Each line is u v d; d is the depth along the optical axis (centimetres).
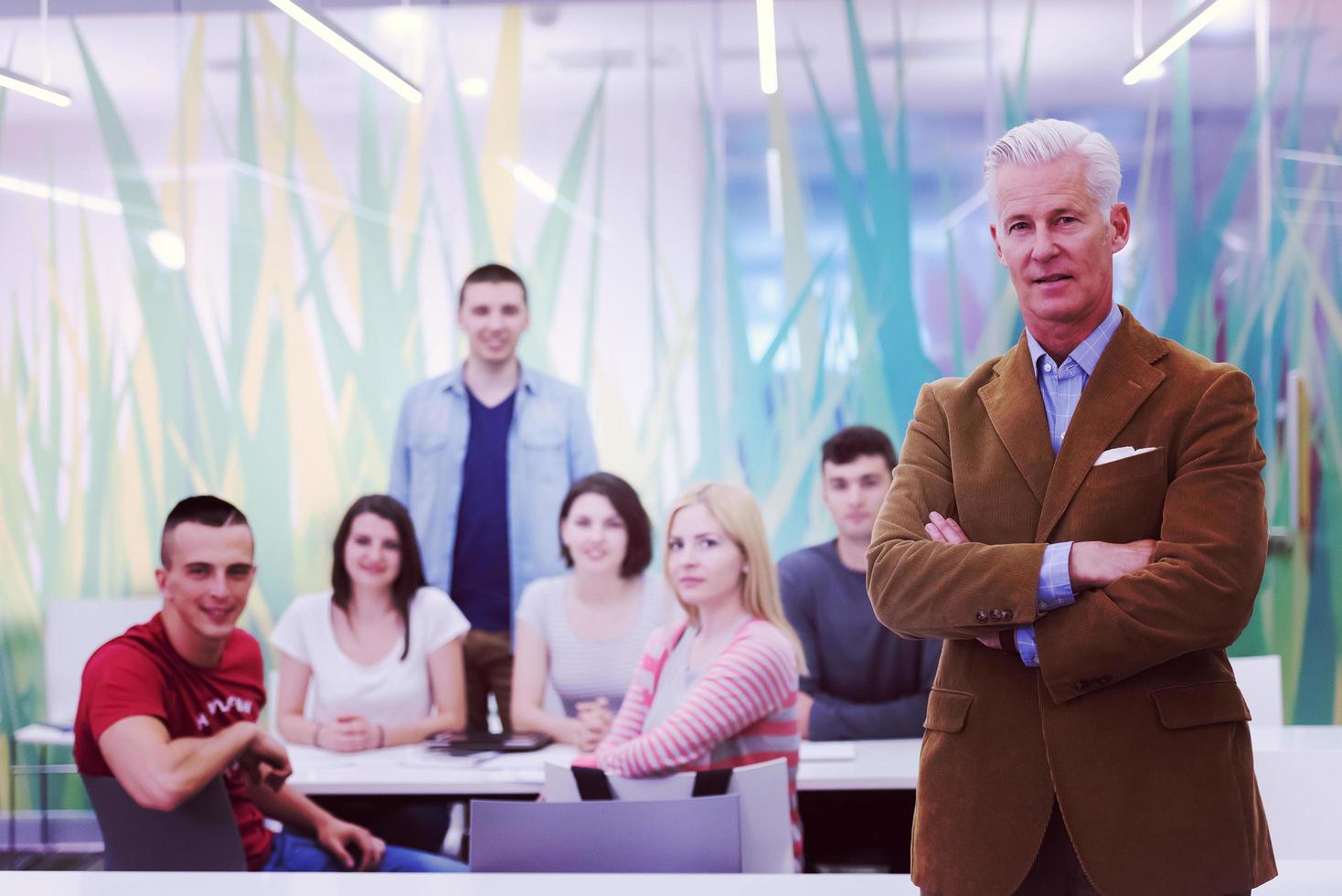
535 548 458
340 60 484
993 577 130
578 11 481
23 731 440
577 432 466
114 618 450
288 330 482
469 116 482
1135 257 462
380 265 481
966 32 468
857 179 470
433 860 290
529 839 182
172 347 483
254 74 485
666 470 473
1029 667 132
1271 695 321
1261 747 239
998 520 138
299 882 154
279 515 480
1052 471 135
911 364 466
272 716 470
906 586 138
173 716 263
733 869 179
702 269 475
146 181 485
